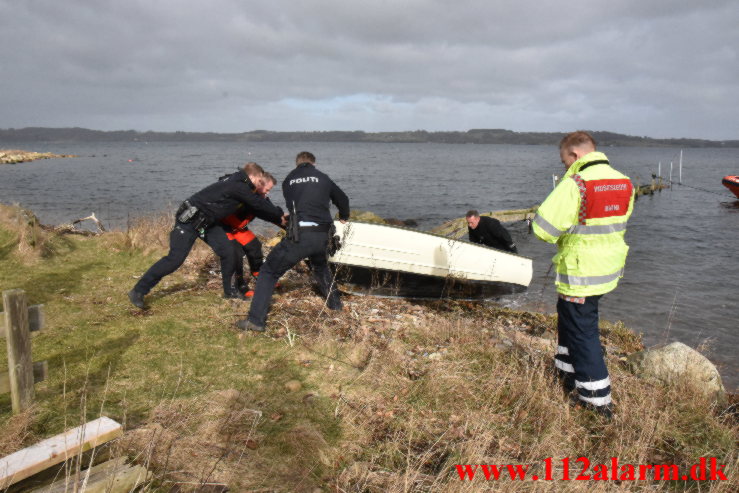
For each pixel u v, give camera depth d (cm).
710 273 1038
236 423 301
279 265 443
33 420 287
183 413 307
